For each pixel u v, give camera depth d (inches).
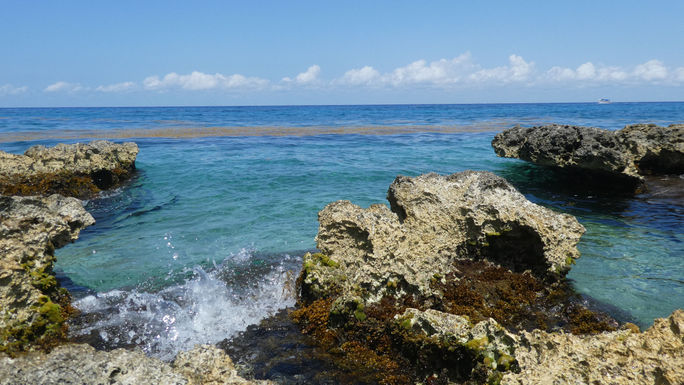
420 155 1123.9
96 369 192.2
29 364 195.2
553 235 348.8
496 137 885.2
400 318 260.4
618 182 710.5
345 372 248.8
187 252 445.1
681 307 327.9
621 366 173.3
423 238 355.6
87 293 350.3
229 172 854.5
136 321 307.0
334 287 308.8
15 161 669.3
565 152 741.9
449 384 231.6
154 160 984.9
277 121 2982.3
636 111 4665.4
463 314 298.5
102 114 4633.4
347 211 333.7
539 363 194.7
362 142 1457.9
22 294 258.5
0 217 292.7
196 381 198.5
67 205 364.5
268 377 244.7
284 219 558.6
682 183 743.7
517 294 327.3
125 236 491.8
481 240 359.6
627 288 357.4
